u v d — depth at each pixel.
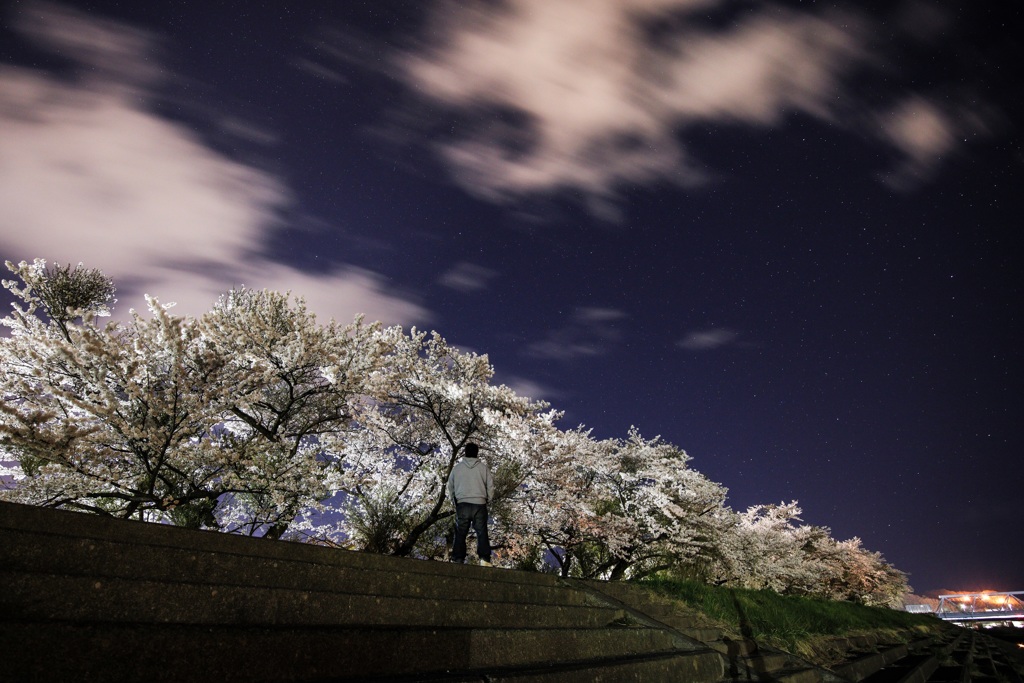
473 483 9.32
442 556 15.40
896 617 23.19
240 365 12.84
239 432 14.65
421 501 16.72
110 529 3.77
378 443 17.16
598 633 5.80
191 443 12.16
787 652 8.62
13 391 10.66
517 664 4.70
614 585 8.66
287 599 3.82
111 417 10.33
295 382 13.68
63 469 10.38
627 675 5.17
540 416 19.05
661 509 21.17
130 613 3.13
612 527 19.55
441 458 18.16
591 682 4.71
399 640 3.82
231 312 14.47
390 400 15.45
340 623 4.12
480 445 18.19
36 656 2.40
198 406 11.01
